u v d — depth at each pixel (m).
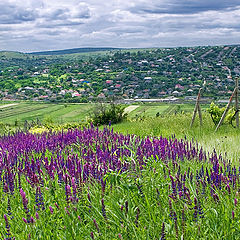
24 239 4.17
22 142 10.23
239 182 5.28
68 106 135.88
